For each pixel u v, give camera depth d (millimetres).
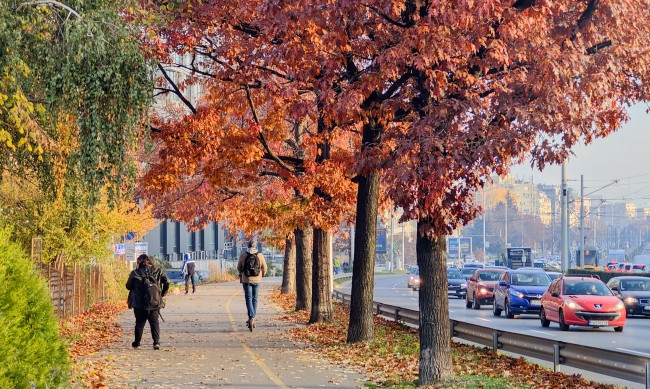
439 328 22422
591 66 22859
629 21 23766
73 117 25438
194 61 36188
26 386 13664
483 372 24750
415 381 22609
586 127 22469
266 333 38156
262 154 34281
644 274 85062
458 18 21375
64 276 44344
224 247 167375
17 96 21281
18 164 28531
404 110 25688
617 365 21812
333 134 36781
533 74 21375
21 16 22281
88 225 45562
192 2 29578
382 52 23672
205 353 29906
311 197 39500
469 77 22469
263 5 25141
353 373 24859
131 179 26031
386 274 197000
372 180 32594
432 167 20141
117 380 22719
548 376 24047
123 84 24812
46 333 15781
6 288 14500
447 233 21141
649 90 25688
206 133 32844
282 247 74062
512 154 20516
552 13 22562
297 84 27641
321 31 26125
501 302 55125
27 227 41906
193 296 74375
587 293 45281
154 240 123000
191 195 49938
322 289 42562
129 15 25281
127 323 43844
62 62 23984
